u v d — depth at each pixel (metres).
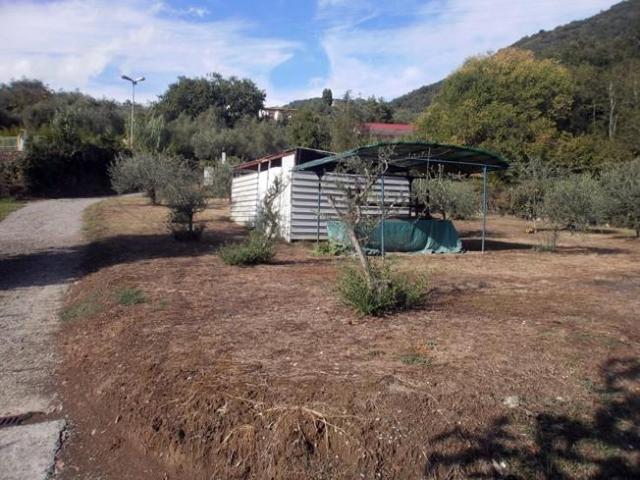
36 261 9.92
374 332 4.78
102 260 9.64
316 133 42.25
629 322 5.33
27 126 37.44
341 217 5.66
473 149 11.23
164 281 7.39
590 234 19.86
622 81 39.97
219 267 8.85
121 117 40.56
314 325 5.03
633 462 3.02
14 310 6.63
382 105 56.91
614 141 33.88
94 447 3.43
